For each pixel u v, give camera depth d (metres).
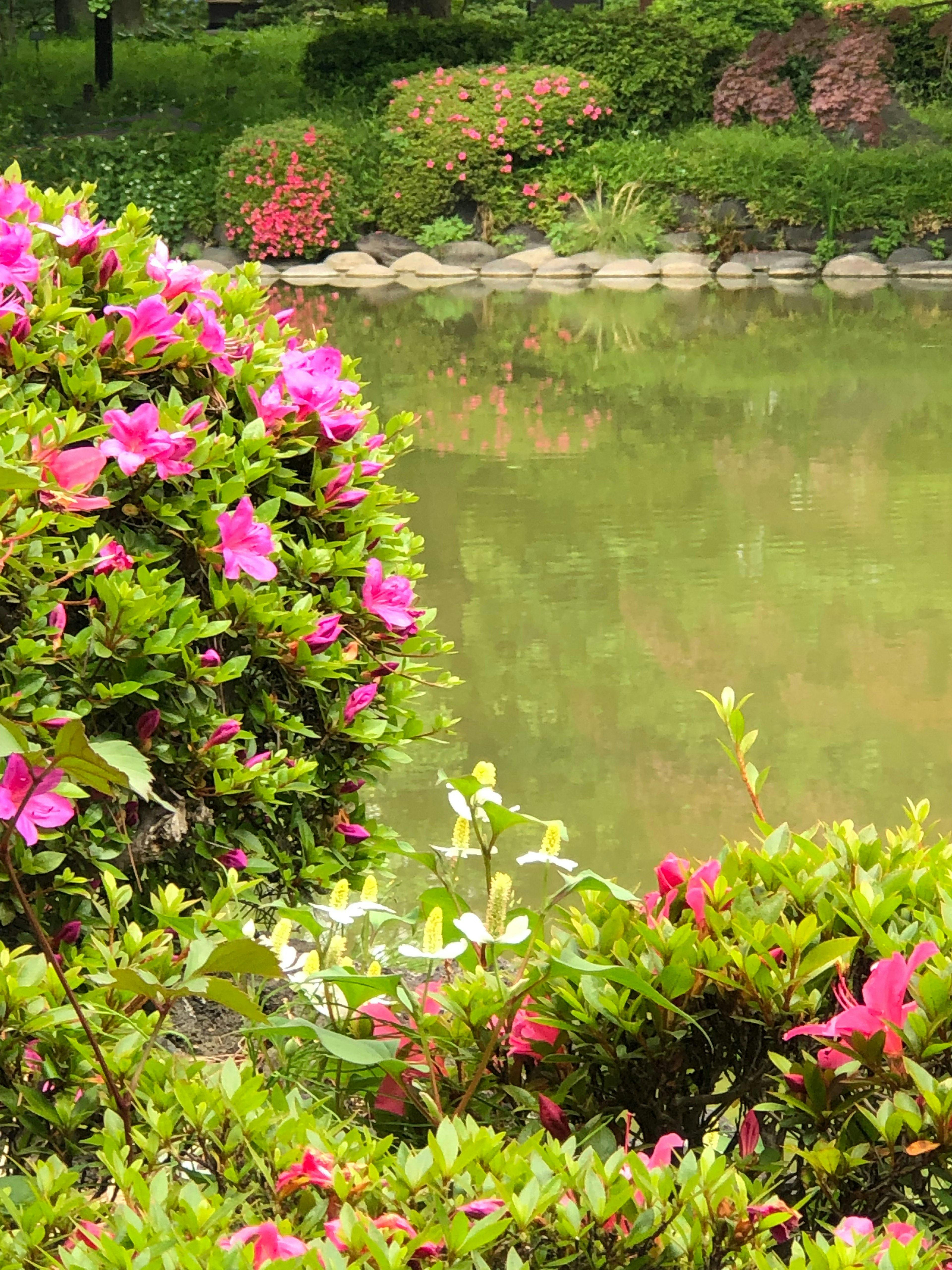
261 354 2.89
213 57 28.31
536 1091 1.82
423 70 22.73
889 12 21.27
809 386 11.20
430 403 10.66
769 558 6.92
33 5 34.31
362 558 2.87
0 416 2.27
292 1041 2.11
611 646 5.77
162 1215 1.38
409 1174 1.43
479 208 19.94
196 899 2.53
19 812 1.44
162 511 2.52
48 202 2.82
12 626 2.36
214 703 2.60
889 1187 1.62
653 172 19.34
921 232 18.50
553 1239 1.42
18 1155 1.85
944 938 1.77
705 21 25.55
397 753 3.03
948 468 8.65
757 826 2.17
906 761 4.69
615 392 11.05
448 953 1.68
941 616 6.07
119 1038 1.88
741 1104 1.88
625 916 1.84
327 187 19.34
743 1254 1.43
